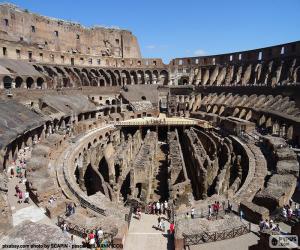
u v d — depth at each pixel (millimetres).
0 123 39562
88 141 53500
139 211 27875
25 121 45312
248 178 32656
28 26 87438
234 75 92500
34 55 79500
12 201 27656
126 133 71938
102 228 21578
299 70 70438
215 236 20594
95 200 27859
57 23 97062
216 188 33125
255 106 63062
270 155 40281
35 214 24922
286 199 26516
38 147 40875
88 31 107312
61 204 25094
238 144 48062
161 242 22094
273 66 80938
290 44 77312
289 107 54188
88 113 72812
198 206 26906
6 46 71562
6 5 80500
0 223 20516
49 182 29344
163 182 45250
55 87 76750
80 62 93938
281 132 50500
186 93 98000
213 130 64688
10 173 35000
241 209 24438
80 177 39469
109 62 102125
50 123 54438
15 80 65562
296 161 33719
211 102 81500
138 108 84625
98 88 87812
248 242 20406
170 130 71938
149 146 51281
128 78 105750
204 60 104625
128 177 42062
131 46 118812
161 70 107750
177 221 22328
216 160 40156
